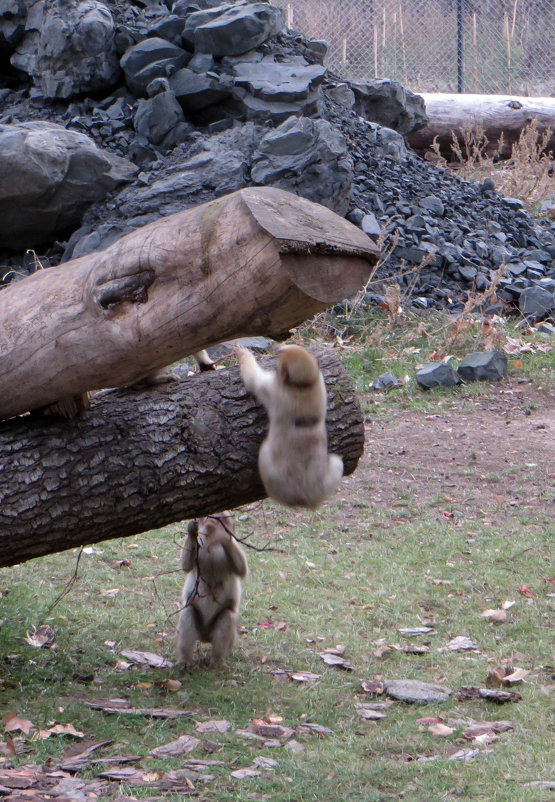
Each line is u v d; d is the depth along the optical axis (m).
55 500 7.19
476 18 38.31
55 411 7.36
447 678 8.51
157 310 5.95
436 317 19.34
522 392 16.92
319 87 23.17
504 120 32.19
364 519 12.55
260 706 7.90
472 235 22.03
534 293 19.97
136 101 22.34
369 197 21.53
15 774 6.29
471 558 11.28
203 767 6.60
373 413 16.19
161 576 10.76
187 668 8.65
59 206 19.62
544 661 8.78
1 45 23.70
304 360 6.88
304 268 5.54
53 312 6.41
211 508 7.79
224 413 7.62
